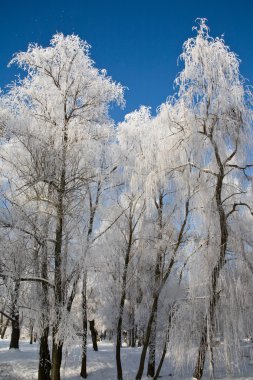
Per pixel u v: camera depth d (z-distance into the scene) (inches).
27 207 489.4
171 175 543.2
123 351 776.3
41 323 481.4
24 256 474.6
